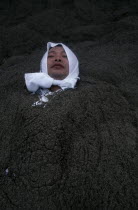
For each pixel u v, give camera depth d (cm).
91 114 147
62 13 388
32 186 121
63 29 362
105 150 133
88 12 392
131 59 253
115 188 122
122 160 132
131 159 133
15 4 423
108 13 392
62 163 126
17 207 120
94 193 121
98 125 144
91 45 314
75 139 135
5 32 340
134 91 193
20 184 124
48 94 163
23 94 179
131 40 297
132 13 372
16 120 150
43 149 127
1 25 392
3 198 124
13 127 149
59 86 184
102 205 120
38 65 252
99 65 237
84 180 122
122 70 228
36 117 141
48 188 119
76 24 377
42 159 125
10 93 191
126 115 160
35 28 358
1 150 142
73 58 207
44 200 118
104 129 144
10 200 123
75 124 140
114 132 143
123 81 212
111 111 156
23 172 125
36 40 337
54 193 119
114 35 322
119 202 120
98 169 126
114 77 214
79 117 143
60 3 414
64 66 199
